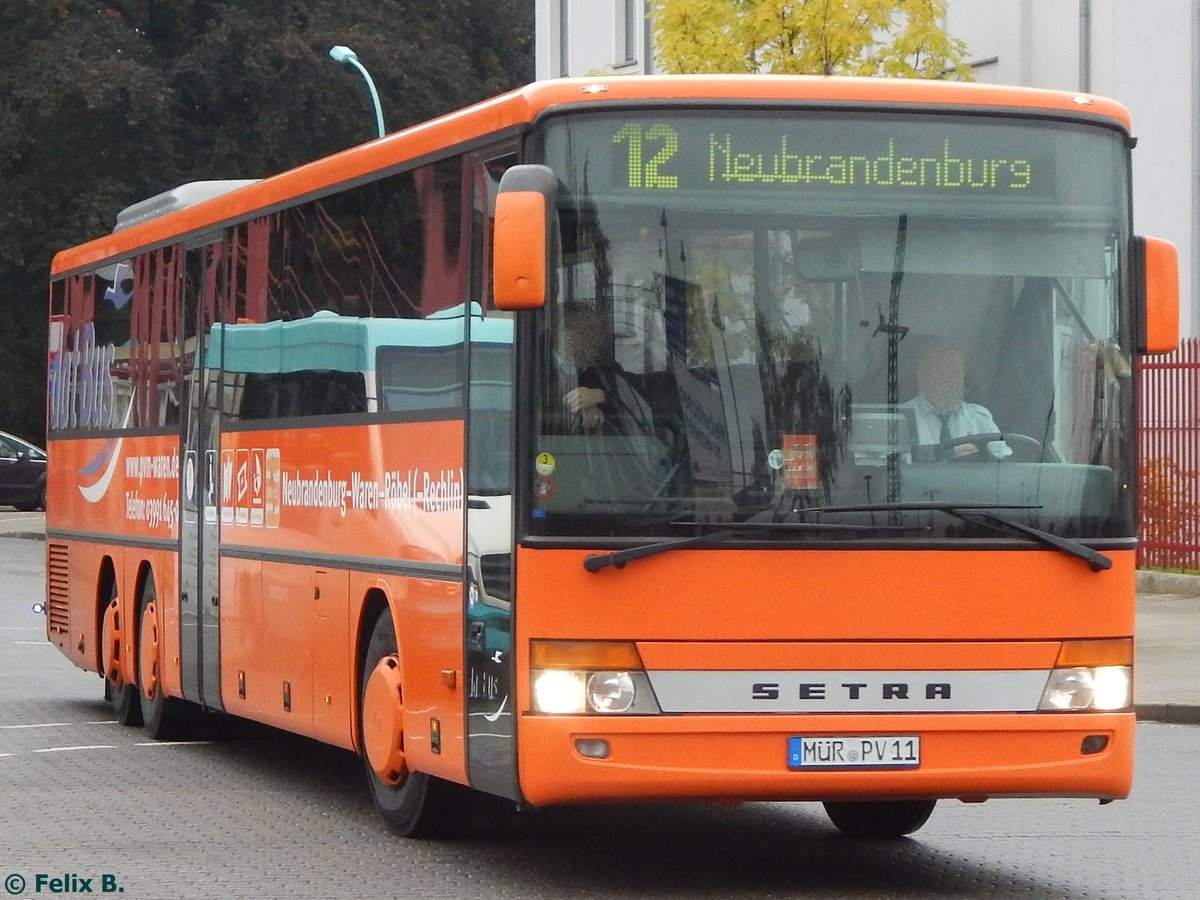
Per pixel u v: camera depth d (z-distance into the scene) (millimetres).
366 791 17078
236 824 15211
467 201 13211
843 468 12117
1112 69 37281
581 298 12055
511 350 12227
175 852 13930
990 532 12203
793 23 30875
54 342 25297
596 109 12164
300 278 16516
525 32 82000
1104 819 15820
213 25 73938
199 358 19203
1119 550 12406
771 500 12023
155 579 20406
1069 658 12258
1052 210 12578
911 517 12109
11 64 72500
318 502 15859
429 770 13531
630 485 11961
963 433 12273
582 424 11992
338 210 15695
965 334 12359
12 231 71938
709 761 11836
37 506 69375
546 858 13758
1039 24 38938
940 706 12055
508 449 12227
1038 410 12406
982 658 12117
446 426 13359
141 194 73188
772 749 11891
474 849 14117
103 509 22516
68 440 24281
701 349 12109
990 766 12086
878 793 12023
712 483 12016
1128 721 12328
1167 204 37406
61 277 25094
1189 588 32656
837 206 12320
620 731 11773
